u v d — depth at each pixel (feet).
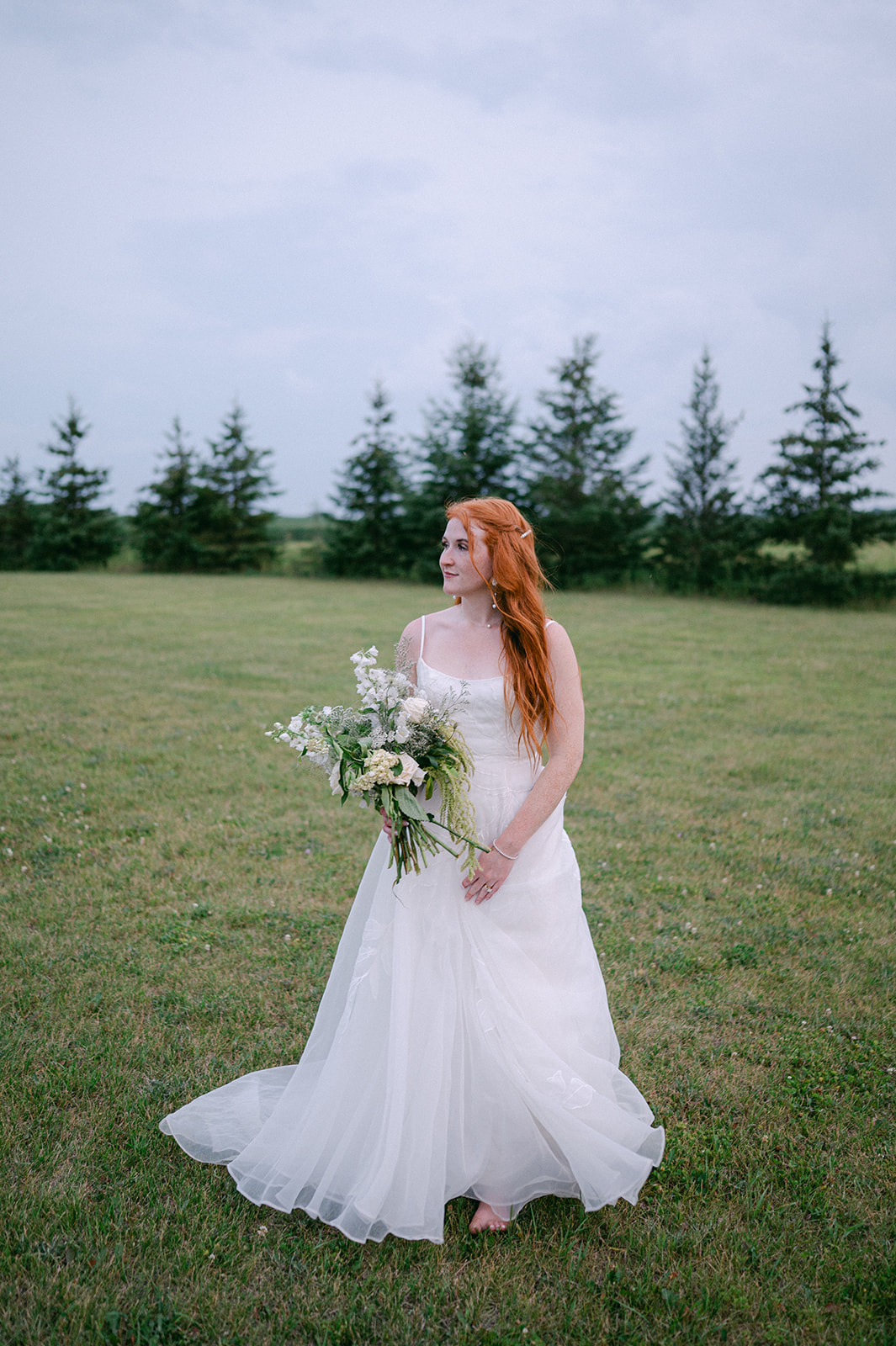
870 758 26.16
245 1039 11.14
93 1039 11.00
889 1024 11.84
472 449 105.40
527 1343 6.97
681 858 17.90
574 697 8.39
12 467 127.85
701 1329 7.14
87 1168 8.81
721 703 33.76
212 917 14.55
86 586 90.94
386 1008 8.34
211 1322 7.07
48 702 30.91
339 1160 8.16
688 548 95.86
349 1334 7.00
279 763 23.89
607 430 103.14
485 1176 8.20
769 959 13.71
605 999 9.25
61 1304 7.18
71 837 18.11
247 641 48.14
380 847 8.79
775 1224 8.29
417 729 7.93
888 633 58.65
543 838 8.66
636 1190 8.11
